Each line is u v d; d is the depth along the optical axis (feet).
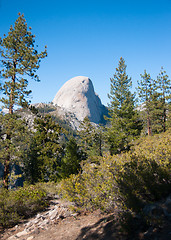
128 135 97.35
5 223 22.89
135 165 18.21
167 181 16.24
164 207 13.07
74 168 62.13
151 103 114.52
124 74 115.34
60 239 15.83
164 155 20.71
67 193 22.66
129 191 14.85
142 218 12.57
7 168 55.57
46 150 94.32
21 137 58.34
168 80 111.55
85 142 139.13
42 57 67.41
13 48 65.98
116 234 12.83
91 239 13.70
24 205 26.81
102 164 22.21
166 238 10.02
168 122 110.22
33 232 19.42
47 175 93.45
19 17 67.92
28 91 64.54
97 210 19.74
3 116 57.82
